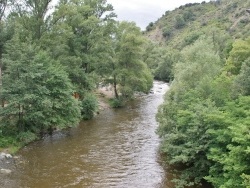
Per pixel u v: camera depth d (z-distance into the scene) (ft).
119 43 205.46
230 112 71.92
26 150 105.91
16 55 109.50
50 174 86.79
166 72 345.10
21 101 104.32
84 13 176.76
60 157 100.58
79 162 96.58
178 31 606.14
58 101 120.57
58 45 147.95
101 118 159.22
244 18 406.41
